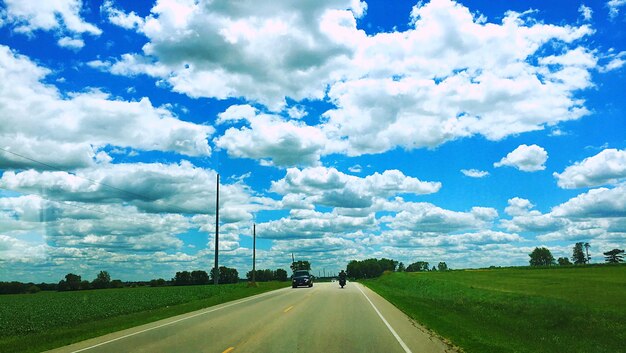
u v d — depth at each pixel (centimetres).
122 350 1265
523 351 1239
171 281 11806
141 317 2266
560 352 1279
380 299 3341
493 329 1716
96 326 1933
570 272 7194
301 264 15712
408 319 1988
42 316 2408
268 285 6862
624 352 1363
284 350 1218
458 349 1244
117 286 9669
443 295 4191
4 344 1509
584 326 1927
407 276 7825
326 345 1298
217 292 4594
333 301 3123
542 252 17738
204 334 1538
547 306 2414
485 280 5728
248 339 1409
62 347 1377
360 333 1545
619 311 2248
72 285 9031
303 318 2023
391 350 1224
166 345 1323
